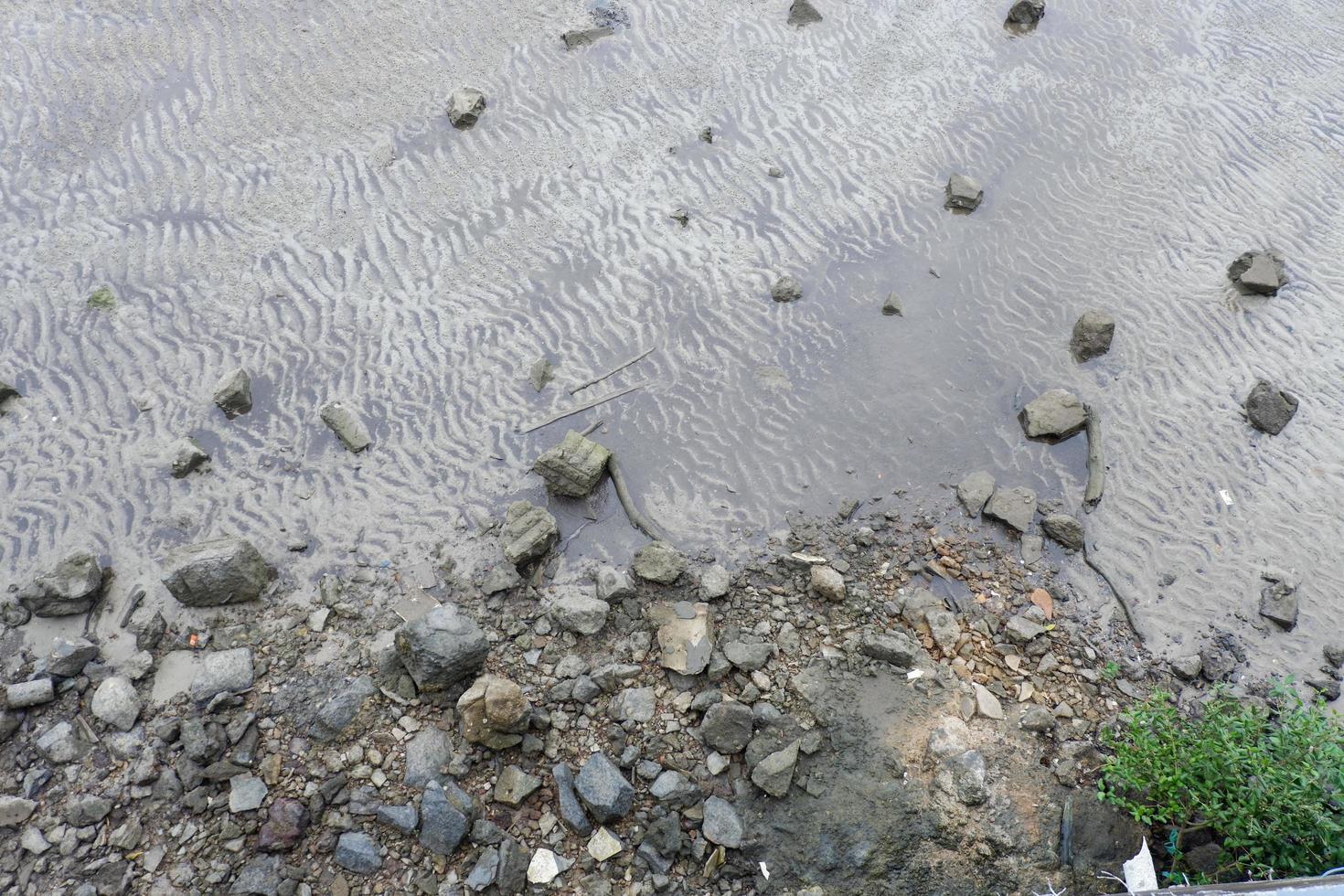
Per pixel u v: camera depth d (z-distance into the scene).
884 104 11.84
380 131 11.16
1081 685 7.09
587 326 9.52
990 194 10.91
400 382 9.00
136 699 6.66
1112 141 11.54
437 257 10.02
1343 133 11.76
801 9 12.76
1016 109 11.88
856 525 8.10
